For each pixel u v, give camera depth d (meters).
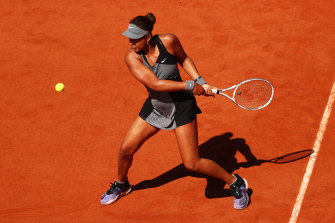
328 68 29.70
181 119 18.45
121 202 21.70
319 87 28.06
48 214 21.22
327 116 25.64
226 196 21.44
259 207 20.56
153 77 17.17
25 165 24.30
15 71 32.50
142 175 23.12
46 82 31.16
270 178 22.03
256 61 31.09
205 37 34.31
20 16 39.16
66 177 23.36
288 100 27.16
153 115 19.08
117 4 39.81
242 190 20.25
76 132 26.44
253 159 23.31
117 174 23.30
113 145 25.27
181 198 21.58
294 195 21.02
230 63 31.22
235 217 20.22
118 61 32.78
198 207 20.98
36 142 25.92
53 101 29.25
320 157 22.94
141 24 16.44
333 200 20.55
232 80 29.61
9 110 28.69
